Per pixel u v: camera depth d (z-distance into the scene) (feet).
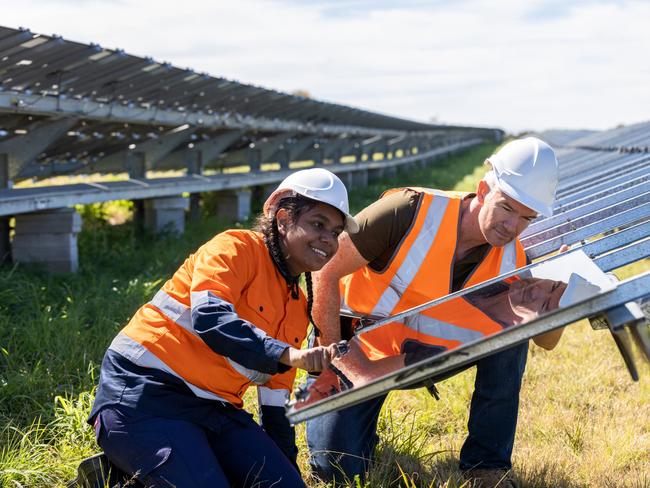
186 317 10.28
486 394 12.37
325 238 10.30
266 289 10.52
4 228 27.04
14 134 28.66
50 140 28.55
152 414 10.06
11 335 17.58
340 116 60.54
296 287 10.93
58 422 13.71
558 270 10.70
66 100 28.40
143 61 28.55
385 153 86.69
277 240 10.56
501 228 11.32
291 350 9.43
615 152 39.52
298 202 10.30
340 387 8.91
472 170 101.40
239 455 10.51
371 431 12.94
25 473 11.71
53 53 25.14
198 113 39.14
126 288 23.44
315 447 12.66
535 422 15.38
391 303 12.42
